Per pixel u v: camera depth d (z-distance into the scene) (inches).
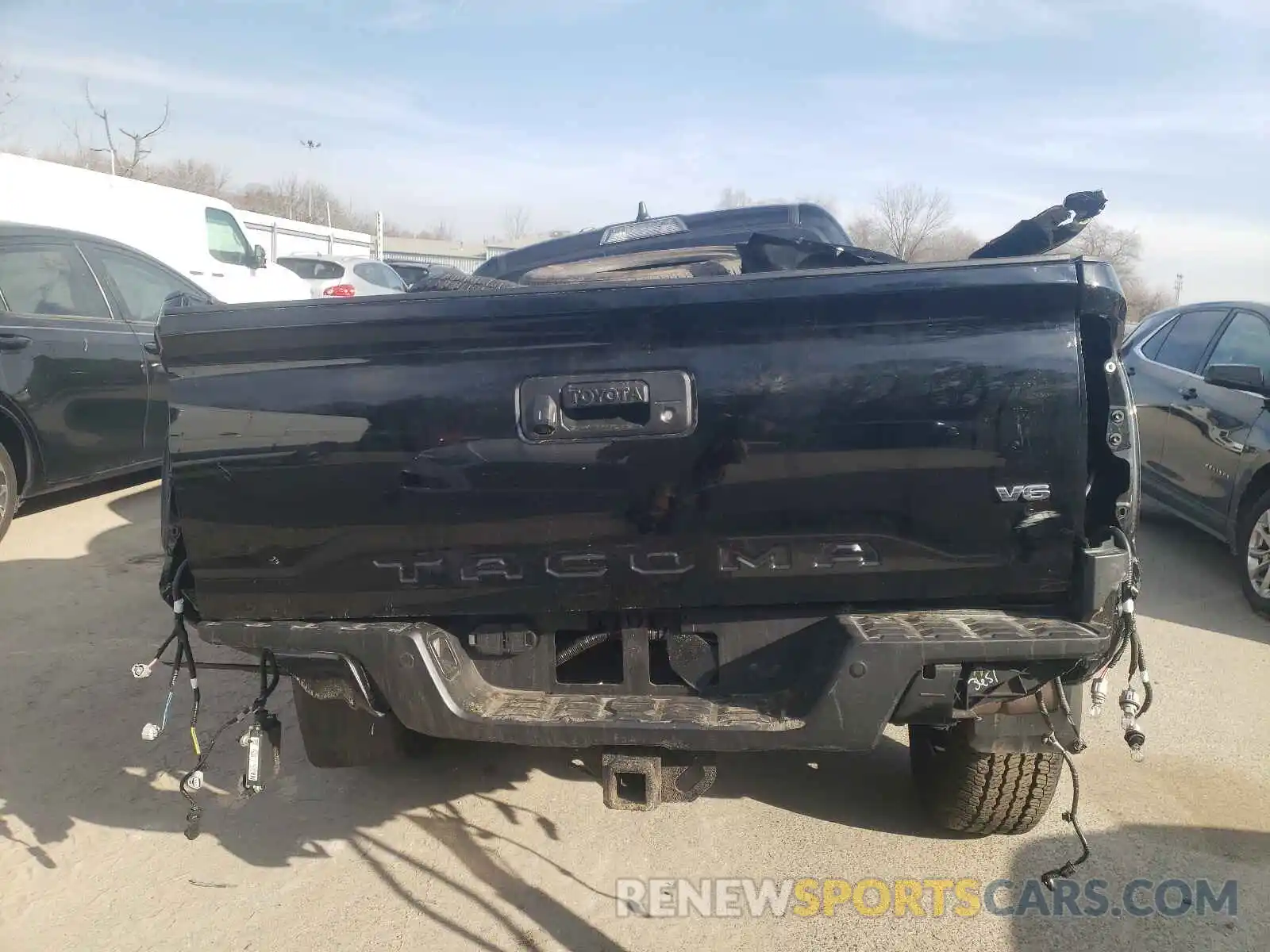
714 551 88.0
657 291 84.8
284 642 90.8
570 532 88.5
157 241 415.8
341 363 88.5
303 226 904.9
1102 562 83.7
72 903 107.5
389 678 89.3
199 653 175.6
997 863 113.4
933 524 85.7
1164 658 177.2
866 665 82.7
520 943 100.2
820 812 124.6
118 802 127.7
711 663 93.8
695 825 121.8
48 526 247.4
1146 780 132.9
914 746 118.3
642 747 88.4
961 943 99.6
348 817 124.6
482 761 139.7
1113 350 88.3
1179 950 98.5
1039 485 84.4
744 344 85.4
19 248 226.1
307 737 118.4
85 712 152.2
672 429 86.0
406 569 90.9
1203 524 224.1
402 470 88.4
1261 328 219.5
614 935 101.3
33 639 179.2
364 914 105.0
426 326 86.6
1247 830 120.6
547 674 95.4
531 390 86.7
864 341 84.4
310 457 89.2
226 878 111.8
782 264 138.1
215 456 90.4
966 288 82.7
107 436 242.2
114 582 209.5
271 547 91.7
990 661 82.7
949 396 83.8
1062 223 112.1
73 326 232.8
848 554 87.0
